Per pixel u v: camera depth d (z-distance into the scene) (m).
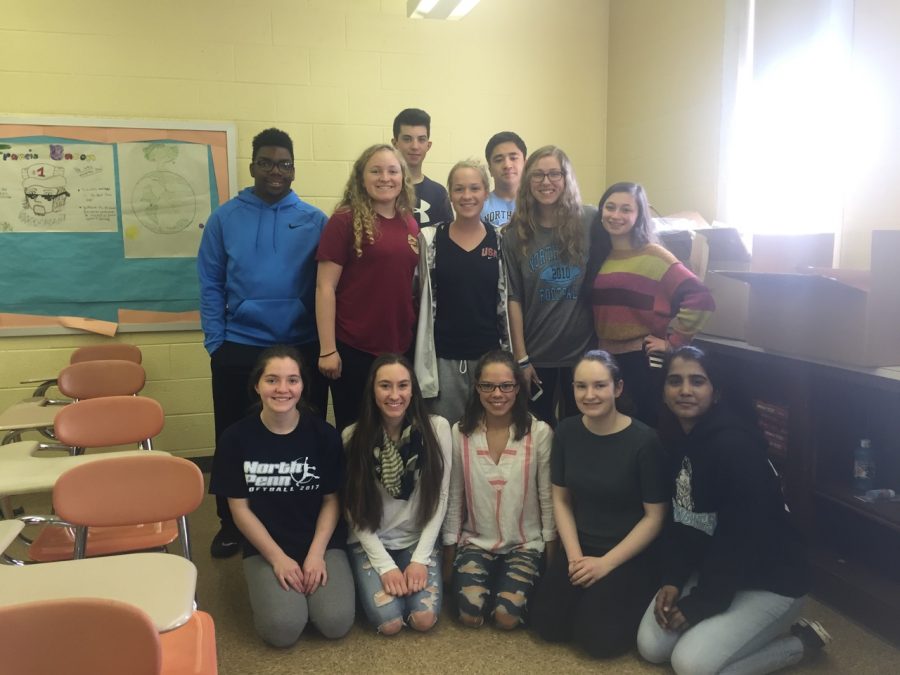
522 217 2.46
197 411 3.71
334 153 3.73
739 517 1.87
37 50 3.32
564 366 2.56
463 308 2.41
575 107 4.06
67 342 3.51
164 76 3.47
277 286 2.55
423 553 2.18
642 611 2.00
